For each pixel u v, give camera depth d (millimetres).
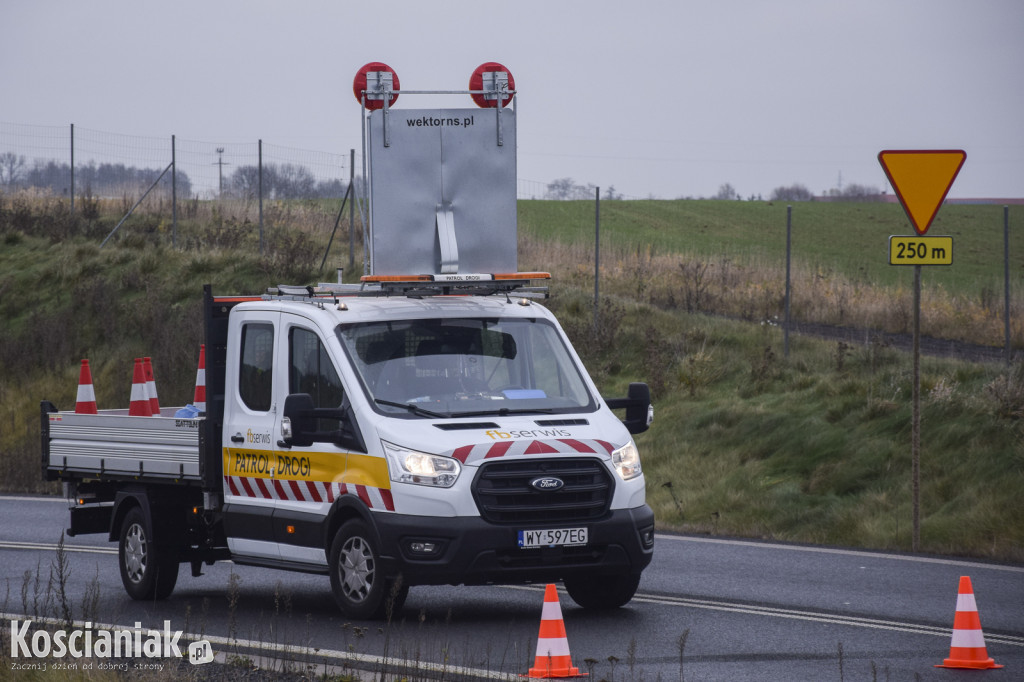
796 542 45219
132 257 108312
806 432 57906
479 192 33688
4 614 30859
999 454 49875
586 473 28891
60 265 108000
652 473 58719
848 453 54688
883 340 72812
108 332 94375
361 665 24609
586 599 32250
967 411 54250
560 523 28422
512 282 33250
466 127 33625
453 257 32938
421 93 34375
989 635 28547
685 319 82938
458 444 28312
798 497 51906
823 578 37000
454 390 30500
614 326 80125
